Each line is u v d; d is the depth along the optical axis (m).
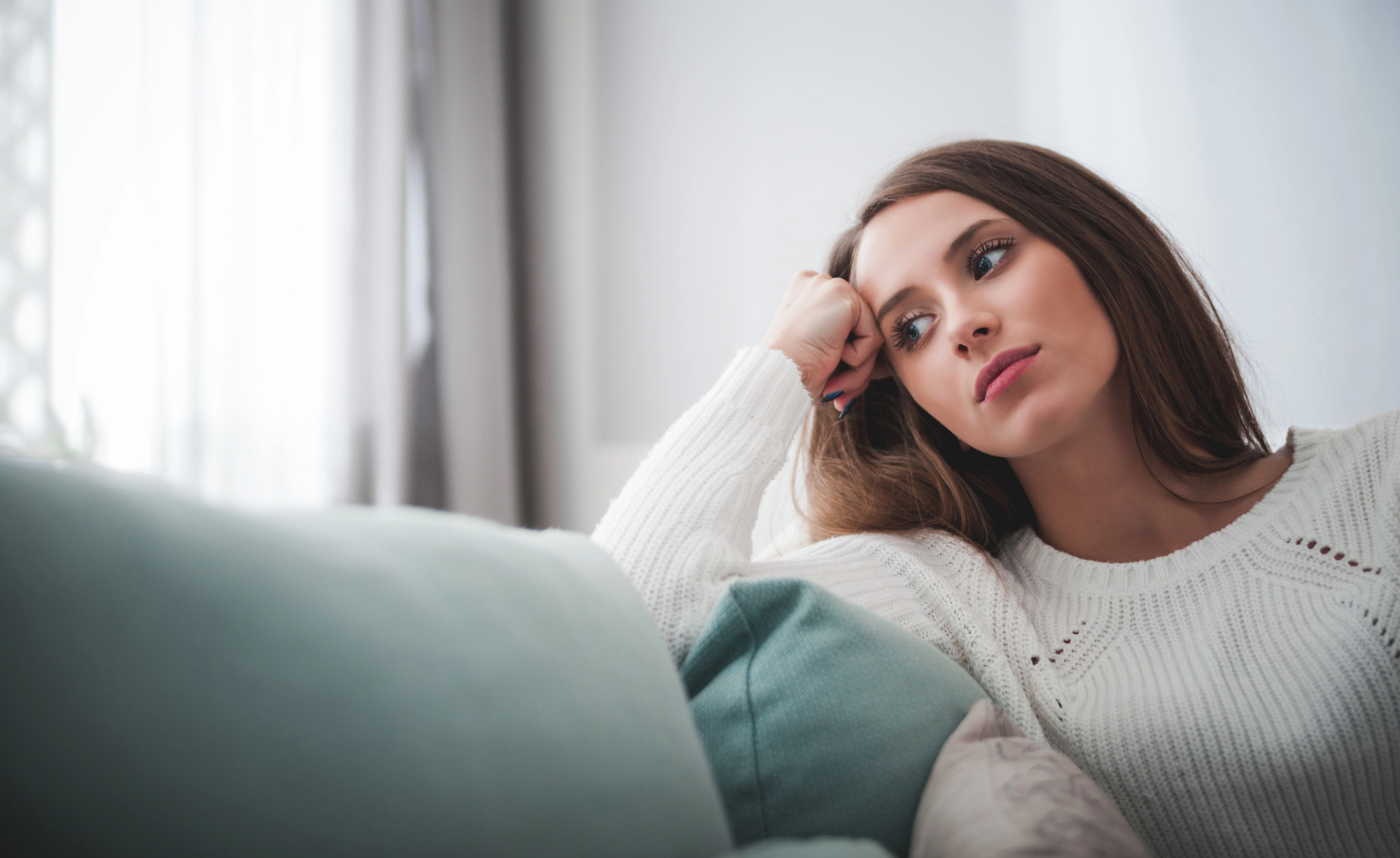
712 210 2.47
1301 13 1.74
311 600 0.27
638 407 2.56
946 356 0.73
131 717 0.23
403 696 0.27
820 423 0.96
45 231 1.73
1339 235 1.69
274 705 0.25
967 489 0.87
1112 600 0.73
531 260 2.76
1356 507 0.64
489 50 2.57
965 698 0.53
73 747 0.22
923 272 0.74
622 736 0.33
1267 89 1.76
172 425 1.90
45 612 0.23
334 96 2.23
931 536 0.83
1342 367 1.68
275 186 2.09
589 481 2.62
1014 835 0.37
